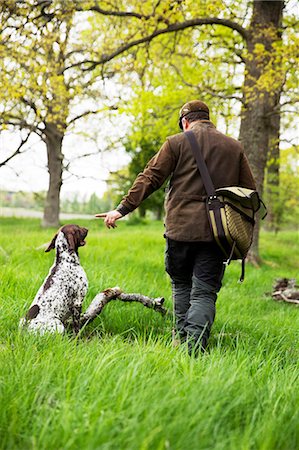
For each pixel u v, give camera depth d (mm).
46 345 4207
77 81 17000
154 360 3740
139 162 30219
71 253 5039
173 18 12555
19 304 5492
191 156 4809
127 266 10445
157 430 2439
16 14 10617
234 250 4633
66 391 3037
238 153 4914
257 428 2783
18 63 11125
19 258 9516
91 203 40562
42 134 24484
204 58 15555
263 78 11891
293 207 24188
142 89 15445
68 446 2416
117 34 14672
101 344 4305
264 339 5773
